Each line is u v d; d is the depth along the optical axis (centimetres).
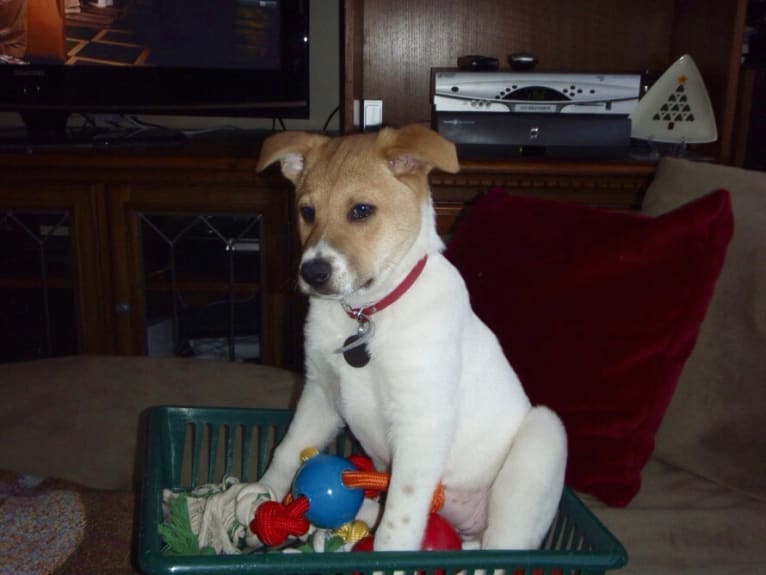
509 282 108
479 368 96
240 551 87
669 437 99
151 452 83
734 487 95
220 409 97
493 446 96
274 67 171
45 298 163
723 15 153
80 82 172
